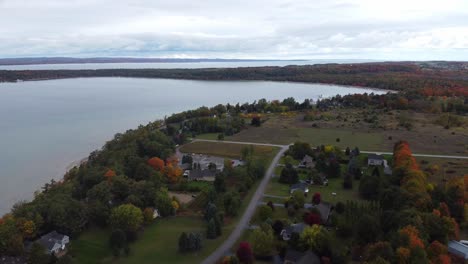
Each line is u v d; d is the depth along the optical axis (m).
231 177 127.31
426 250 73.44
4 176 141.38
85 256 83.31
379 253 71.44
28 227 86.25
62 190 107.31
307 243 80.31
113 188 106.50
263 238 81.12
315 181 122.62
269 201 107.00
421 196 94.75
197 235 84.69
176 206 104.06
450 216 91.69
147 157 139.38
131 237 88.88
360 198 110.88
